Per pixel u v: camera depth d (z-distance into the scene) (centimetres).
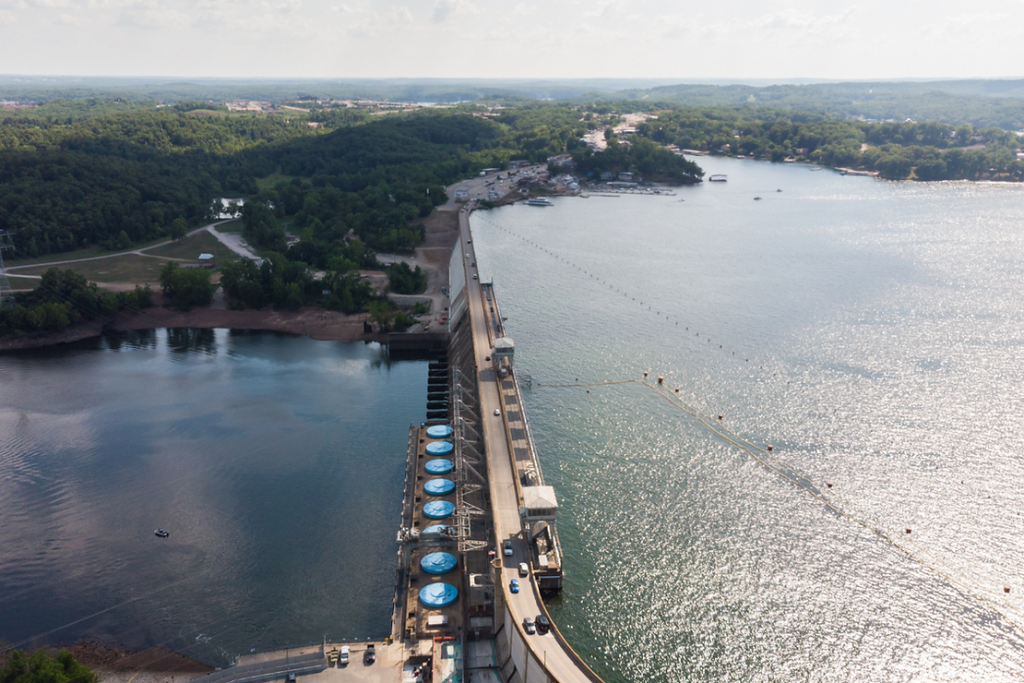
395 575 13138
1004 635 11544
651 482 15750
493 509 13200
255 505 15362
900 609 12106
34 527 14575
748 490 15450
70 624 11950
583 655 11206
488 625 11769
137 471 16762
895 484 15612
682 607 12144
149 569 13300
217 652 11331
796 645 11356
